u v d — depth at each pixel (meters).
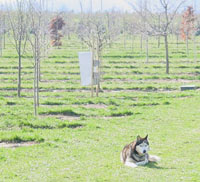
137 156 16.08
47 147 19.62
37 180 14.18
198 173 14.70
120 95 35.84
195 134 22.12
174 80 46.16
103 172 14.96
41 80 45.75
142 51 75.19
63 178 14.38
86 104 32.34
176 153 18.08
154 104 32.12
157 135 22.12
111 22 98.50
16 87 40.75
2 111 27.59
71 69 53.88
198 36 103.69
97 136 22.02
